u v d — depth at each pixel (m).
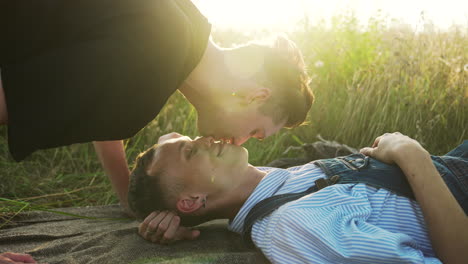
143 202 1.68
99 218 2.08
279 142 3.06
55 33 1.18
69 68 1.14
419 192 1.49
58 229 1.91
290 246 1.39
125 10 1.19
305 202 1.47
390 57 3.30
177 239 1.67
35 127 1.15
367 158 1.69
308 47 3.80
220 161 1.65
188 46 1.29
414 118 2.91
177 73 1.26
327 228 1.40
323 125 3.17
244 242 1.63
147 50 1.19
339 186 1.58
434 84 3.12
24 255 1.41
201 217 1.70
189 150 1.65
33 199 2.49
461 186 1.63
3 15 1.17
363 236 1.37
